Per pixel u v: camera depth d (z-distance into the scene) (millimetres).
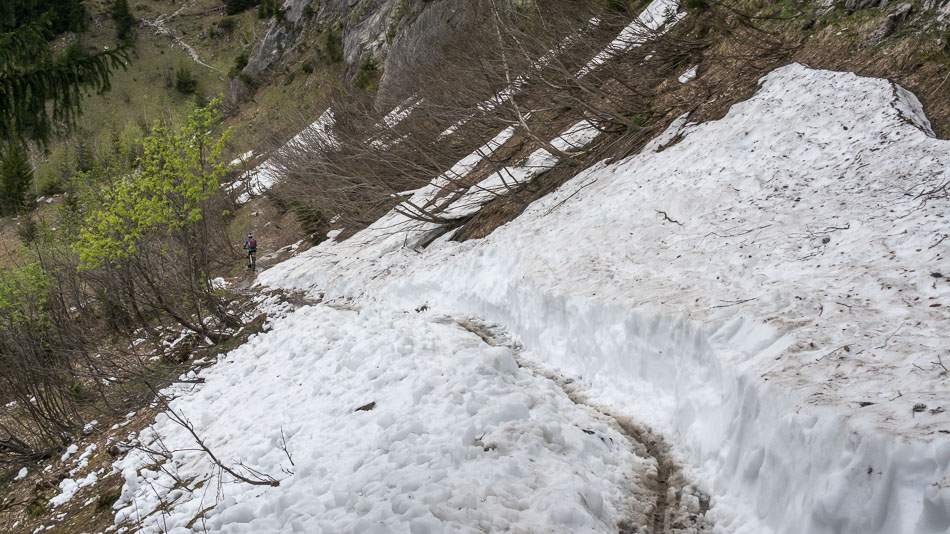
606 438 5648
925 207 6164
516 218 12766
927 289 4988
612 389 6922
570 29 15945
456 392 6301
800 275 6082
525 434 5227
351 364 8820
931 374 3840
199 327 14703
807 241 6656
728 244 7430
